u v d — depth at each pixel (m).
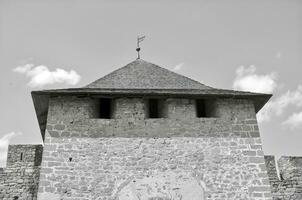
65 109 11.54
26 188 11.99
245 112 11.91
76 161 10.65
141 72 13.81
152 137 11.20
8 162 12.37
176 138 11.24
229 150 11.16
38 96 11.70
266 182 10.74
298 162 13.52
